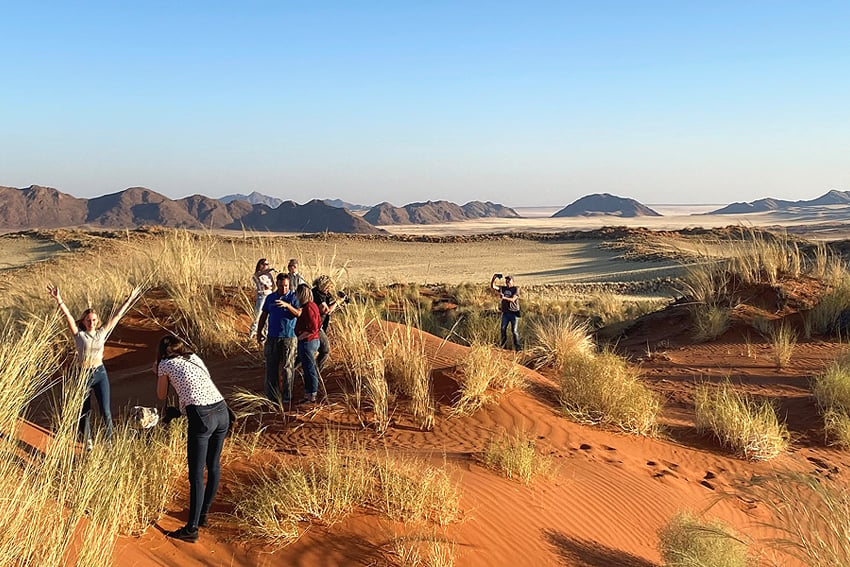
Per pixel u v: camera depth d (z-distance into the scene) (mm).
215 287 14812
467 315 23141
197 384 5473
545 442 8758
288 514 5387
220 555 5023
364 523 5488
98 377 7199
